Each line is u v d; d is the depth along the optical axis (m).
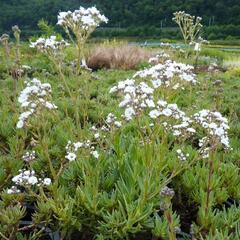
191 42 7.38
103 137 4.09
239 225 3.17
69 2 41.19
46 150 3.32
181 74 3.65
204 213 3.26
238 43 48.75
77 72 4.11
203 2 49.81
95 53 14.35
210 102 7.28
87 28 3.90
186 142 5.21
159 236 3.15
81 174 3.78
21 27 38.59
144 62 13.79
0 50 11.93
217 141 3.13
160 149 3.46
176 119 3.46
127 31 53.88
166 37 51.47
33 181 3.04
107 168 3.89
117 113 5.88
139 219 3.08
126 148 4.23
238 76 13.44
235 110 7.16
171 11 50.78
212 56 22.23
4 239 3.09
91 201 3.21
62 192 3.45
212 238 2.87
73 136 4.43
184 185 3.91
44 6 39.50
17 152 4.39
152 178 3.49
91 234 3.37
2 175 3.90
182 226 3.62
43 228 3.16
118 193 3.36
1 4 38.62
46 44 3.90
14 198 3.46
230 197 3.99
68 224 3.16
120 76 10.23
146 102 3.13
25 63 11.15
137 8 54.28
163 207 2.30
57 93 7.16
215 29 51.22
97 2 51.88
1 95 6.83
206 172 4.00
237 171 4.18
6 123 5.26
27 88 3.23
